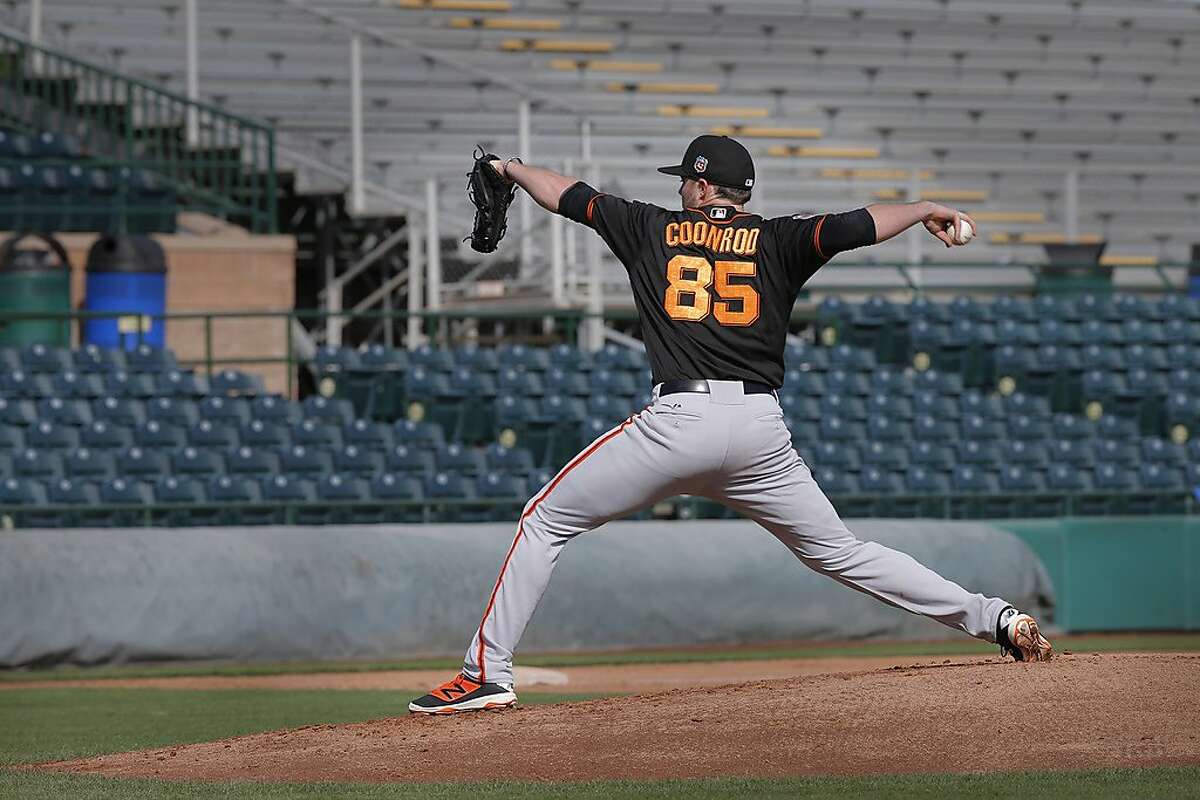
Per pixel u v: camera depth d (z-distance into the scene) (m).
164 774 19.95
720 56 90.06
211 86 80.50
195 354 67.50
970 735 19.06
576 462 20.30
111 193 69.69
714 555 53.62
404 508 56.16
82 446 58.81
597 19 88.62
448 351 64.81
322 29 82.81
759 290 19.61
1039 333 72.25
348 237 79.06
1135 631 57.41
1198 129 95.75
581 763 18.86
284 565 49.38
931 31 93.38
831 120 90.56
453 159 82.62
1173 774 17.56
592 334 71.12
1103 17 96.25
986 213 90.44
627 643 52.16
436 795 17.45
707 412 19.50
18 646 46.03
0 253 63.88
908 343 71.12
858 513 57.84
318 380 63.81
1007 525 56.16
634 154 86.12
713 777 18.08
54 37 78.62
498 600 20.94
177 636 47.66
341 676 44.50
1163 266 76.94
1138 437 70.19
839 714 19.86
